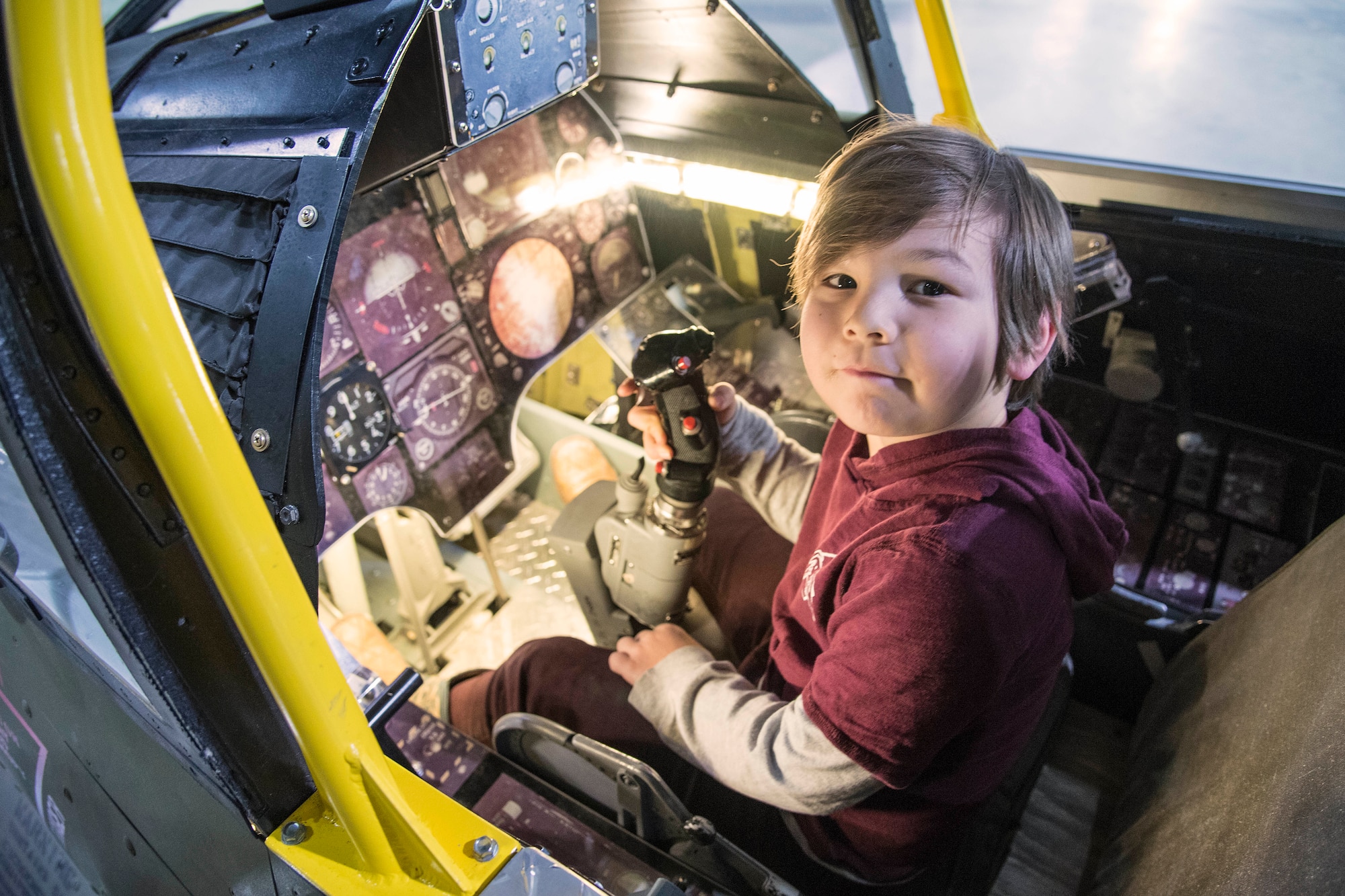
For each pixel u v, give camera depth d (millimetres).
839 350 947
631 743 1384
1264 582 1252
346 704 750
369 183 1201
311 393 817
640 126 2002
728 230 2240
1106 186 1890
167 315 613
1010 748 1120
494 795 1355
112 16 1868
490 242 1859
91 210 575
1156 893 1008
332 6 1100
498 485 2070
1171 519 1899
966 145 918
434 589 2178
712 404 1546
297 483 830
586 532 1640
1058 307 974
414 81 1061
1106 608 1555
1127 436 2072
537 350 2029
